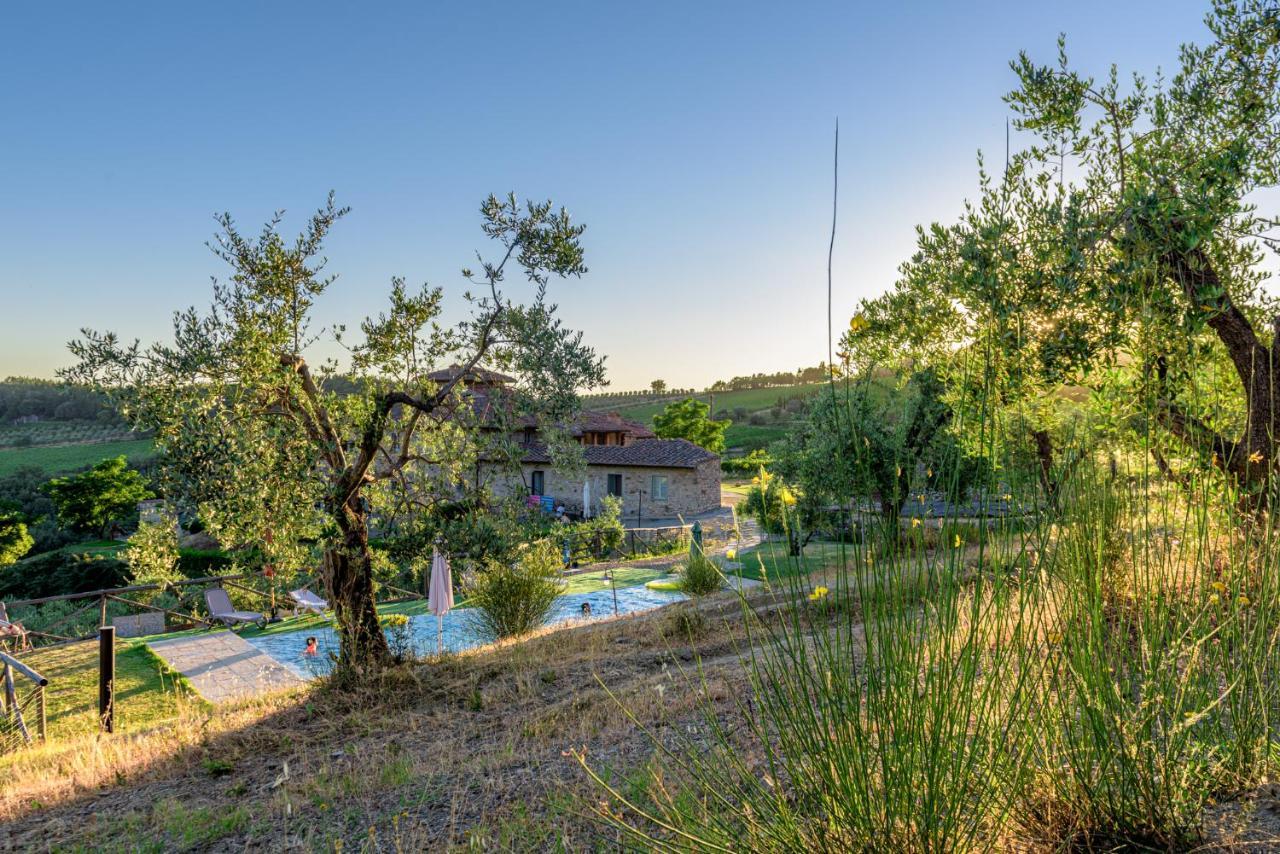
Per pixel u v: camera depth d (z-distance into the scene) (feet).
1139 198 18.01
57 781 20.90
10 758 24.49
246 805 17.24
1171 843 7.15
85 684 36.68
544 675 28.37
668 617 36.47
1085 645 7.88
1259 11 21.20
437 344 39.24
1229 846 6.82
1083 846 7.52
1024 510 7.88
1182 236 17.16
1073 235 18.33
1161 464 9.66
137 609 53.98
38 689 28.35
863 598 7.50
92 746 24.32
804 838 7.88
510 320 36.96
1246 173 19.19
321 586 58.95
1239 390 18.06
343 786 17.37
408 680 29.84
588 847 11.12
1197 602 8.31
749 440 216.13
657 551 84.17
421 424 39.96
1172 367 14.93
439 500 38.63
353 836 13.96
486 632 43.65
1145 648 7.87
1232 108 21.70
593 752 16.67
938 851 7.15
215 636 47.83
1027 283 18.99
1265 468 9.20
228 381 31.50
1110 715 7.70
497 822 13.26
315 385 35.86
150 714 31.91
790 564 8.11
